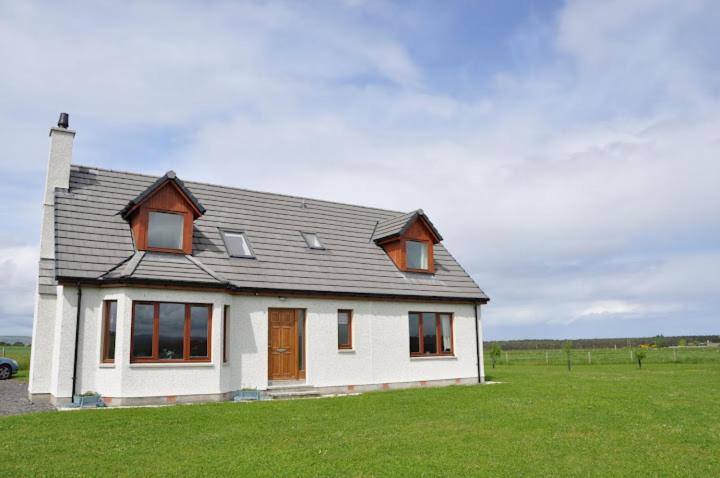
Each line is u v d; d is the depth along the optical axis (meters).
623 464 9.36
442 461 9.50
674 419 13.45
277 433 11.73
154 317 16.73
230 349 18.23
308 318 20.12
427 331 23.25
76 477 8.38
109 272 16.73
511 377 26.98
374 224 26.25
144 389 16.17
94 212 18.70
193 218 19.06
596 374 28.94
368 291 21.44
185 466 9.05
